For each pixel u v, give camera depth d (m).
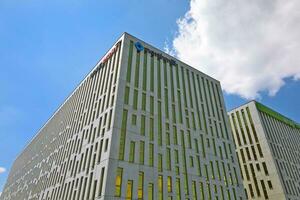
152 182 28.67
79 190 31.27
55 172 46.31
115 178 25.59
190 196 31.83
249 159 59.09
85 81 51.06
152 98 36.47
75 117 48.00
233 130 66.31
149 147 31.44
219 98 51.47
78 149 38.47
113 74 36.38
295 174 58.88
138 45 39.97
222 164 40.97
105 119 32.69
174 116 38.38
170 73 43.19
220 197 35.94
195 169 35.31
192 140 38.28
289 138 67.88
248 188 56.22
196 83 47.94
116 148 27.67
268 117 65.69
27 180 70.19
